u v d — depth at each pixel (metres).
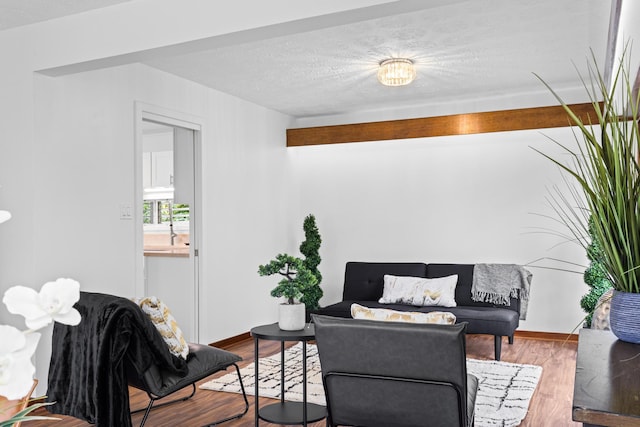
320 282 6.96
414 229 6.66
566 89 5.75
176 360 3.16
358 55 4.59
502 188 6.24
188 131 5.53
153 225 8.20
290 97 6.05
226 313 5.79
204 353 3.40
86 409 2.94
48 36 3.67
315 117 7.07
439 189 6.54
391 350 2.29
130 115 4.60
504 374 4.55
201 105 5.48
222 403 3.89
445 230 6.50
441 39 4.21
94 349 2.88
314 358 5.15
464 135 6.43
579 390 1.38
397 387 2.35
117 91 4.47
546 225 6.03
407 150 6.71
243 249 6.09
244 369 4.79
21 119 3.78
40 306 0.59
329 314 5.64
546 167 6.04
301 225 7.29
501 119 5.96
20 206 3.77
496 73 5.15
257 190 6.38
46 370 3.82
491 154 6.30
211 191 5.59
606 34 4.11
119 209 4.44
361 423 2.50
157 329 3.16
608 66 4.43
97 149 4.25
